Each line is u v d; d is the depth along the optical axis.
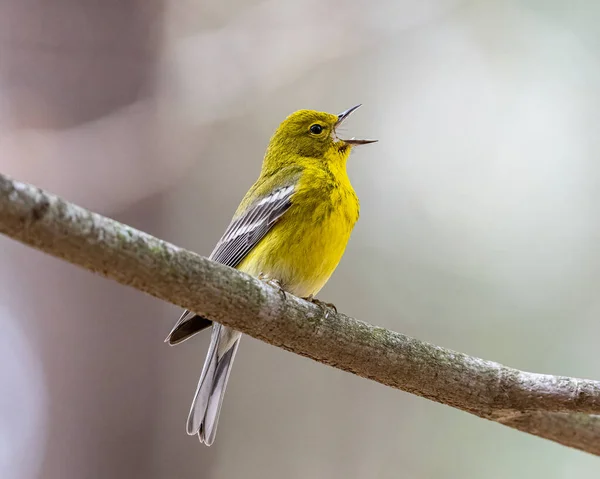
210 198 13.34
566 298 13.30
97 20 12.34
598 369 12.66
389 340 6.57
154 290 5.54
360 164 14.39
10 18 12.25
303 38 12.74
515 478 11.94
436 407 12.78
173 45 12.41
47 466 11.34
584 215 13.82
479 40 14.41
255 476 12.66
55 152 11.40
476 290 13.52
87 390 11.59
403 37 14.58
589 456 11.76
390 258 13.83
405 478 12.40
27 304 11.95
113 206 11.61
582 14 14.07
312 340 6.36
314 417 13.02
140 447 11.55
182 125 12.06
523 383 6.62
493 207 14.05
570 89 14.19
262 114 14.03
